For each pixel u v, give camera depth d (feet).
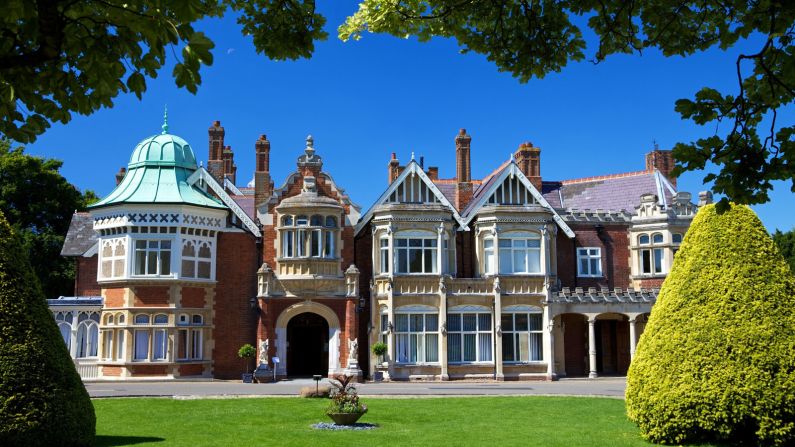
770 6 23.73
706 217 57.67
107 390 97.25
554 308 123.54
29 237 159.02
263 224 122.01
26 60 19.69
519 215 125.80
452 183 144.77
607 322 134.62
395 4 35.04
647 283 131.13
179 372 116.26
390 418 71.41
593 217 133.90
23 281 51.03
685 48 28.91
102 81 21.65
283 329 116.88
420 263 122.72
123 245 117.60
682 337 53.93
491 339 123.03
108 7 20.40
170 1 19.13
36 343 49.52
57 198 169.58
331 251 120.98
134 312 115.65
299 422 68.39
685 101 23.98
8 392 47.55
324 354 127.24
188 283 118.42
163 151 125.70
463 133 137.80
